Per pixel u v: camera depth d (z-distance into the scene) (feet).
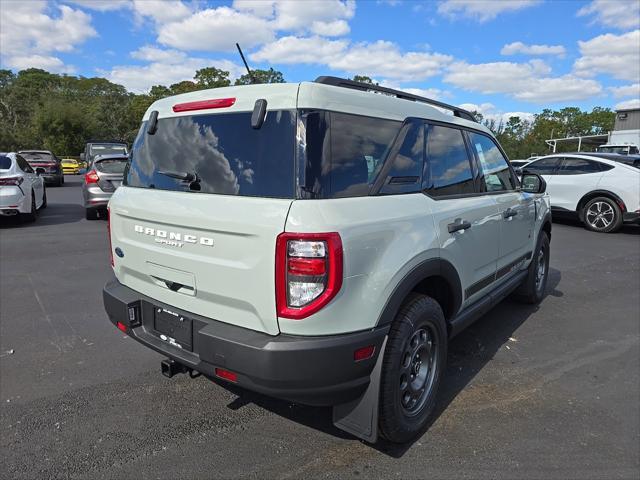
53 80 334.85
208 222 7.36
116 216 9.62
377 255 7.34
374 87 9.02
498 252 12.10
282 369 6.75
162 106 9.26
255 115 7.29
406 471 7.88
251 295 7.03
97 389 10.44
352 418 7.81
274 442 8.64
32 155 69.97
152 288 8.93
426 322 8.61
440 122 10.12
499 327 14.58
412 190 8.72
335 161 7.20
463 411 9.78
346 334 7.03
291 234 6.53
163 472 7.79
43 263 21.53
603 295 18.01
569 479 7.71
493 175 12.48
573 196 33.65
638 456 8.34
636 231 33.37
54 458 8.09
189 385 10.69
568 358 12.42
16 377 10.89
